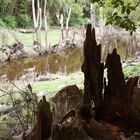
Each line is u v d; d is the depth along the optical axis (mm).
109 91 4848
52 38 35250
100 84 4887
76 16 46562
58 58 27438
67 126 3979
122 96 4750
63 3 44219
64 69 21828
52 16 43812
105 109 4820
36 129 4484
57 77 16766
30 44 30922
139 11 14078
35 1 41969
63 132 3947
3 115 8516
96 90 4863
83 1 49469
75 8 45844
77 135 3955
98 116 4828
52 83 14211
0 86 14656
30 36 33906
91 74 4859
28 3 41469
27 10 41844
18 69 22469
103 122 4715
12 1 39531
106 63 4855
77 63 24625
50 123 4590
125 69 11891
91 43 4828
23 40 31781
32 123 5898
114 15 5602
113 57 4801
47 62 25469
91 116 4758
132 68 11609
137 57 19219
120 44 33188
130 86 4750
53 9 43656
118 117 4727
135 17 18438
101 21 37000
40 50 29062
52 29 40656
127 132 4512
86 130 4250
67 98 5531
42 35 35906
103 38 35938
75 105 5215
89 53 4840
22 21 39750
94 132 4223
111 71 4812
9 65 24312
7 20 37656
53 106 5281
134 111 4582
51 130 4215
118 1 5516
